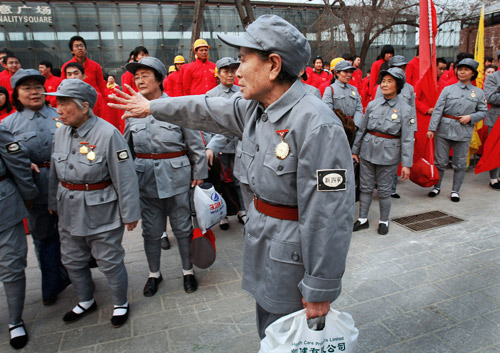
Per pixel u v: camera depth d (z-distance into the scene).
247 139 1.62
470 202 5.11
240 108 1.72
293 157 1.41
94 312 2.84
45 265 2.90
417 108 5.57
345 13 13.70
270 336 1.48
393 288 3.04
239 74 1.48
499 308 2.73
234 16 15.95
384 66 6.21
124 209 2.53
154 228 3.04
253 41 1.38
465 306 2.77
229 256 3.71
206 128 1.86
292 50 1.37
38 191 2.73
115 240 2.59
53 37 14.91
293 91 1.43
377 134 4.06
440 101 5.08
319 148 1.33
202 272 3.41
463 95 4.98
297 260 1.49
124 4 15.05
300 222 1.41
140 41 15.50
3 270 2.44
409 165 3.98
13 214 2.46
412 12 13.81
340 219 1.35
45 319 2.78
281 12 16.11
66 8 14.74
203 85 5.95
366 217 4.33
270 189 1.47
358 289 3.04
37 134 3.00
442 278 3.17
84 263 2.69
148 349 2.41
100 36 15.16
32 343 2.51
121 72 15.62
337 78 5.07
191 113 1.82
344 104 4.94
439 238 3.98
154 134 2.92
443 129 5.18
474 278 3.15
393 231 4.22
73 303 3.00
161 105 1.83
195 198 2.95
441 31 17.98
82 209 2.48
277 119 1.43
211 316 2.74
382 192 4.12
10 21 14.42
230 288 3.13
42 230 2.99
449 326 2.55
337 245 1.36
